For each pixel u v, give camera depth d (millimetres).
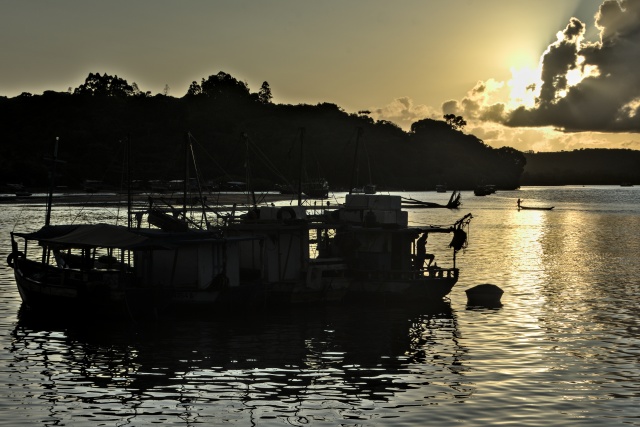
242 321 43594
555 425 26312
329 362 34500
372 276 48938
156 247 42875
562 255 84062
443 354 36062
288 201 178500
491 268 71375
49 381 31219
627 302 51281
